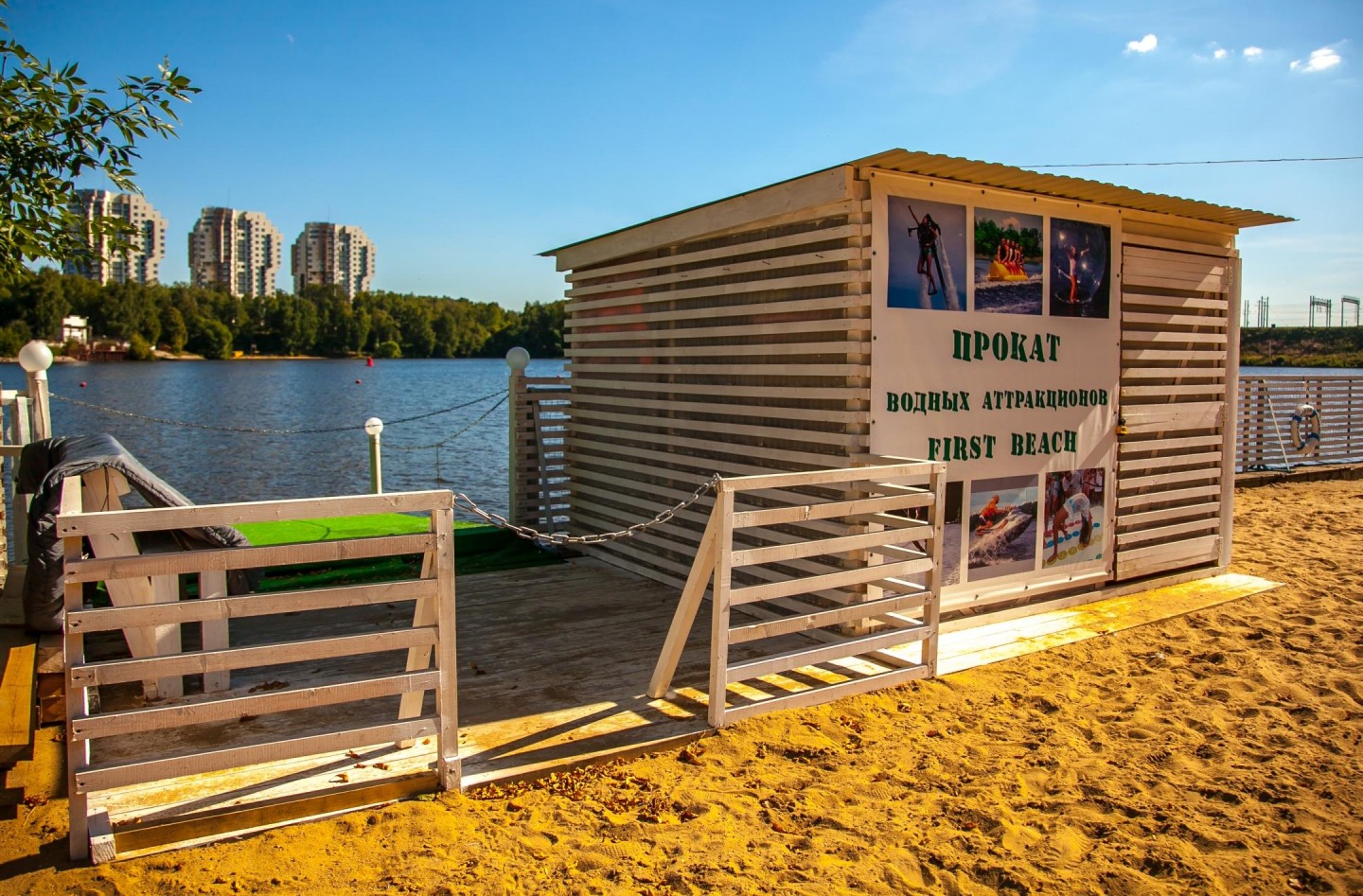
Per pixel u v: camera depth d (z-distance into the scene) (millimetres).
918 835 4168
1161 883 3811
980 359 7012
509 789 4465
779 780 4664
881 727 5336
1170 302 8336
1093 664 6457
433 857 3834
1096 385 7812
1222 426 8969
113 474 5508
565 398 10391
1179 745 5145
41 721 5082
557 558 9508
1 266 5410
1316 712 5605
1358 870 3900
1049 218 7359
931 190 6633
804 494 6844
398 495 4168
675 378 8242
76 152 5340
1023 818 4336
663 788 4527
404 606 7699
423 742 4902
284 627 7062
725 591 5047
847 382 6453
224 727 5125
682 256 8031
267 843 3902
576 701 5551
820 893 3684
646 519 8695
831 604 6605
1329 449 18109
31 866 3701
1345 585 8711
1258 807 4441
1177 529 8648
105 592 6738
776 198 6816
